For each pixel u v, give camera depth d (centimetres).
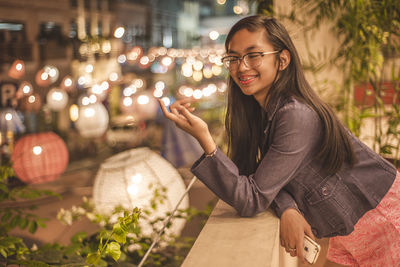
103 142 822
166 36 3428
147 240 224
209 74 1402
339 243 166
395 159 255
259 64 129
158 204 236
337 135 128
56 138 448
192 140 691
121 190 236
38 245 466
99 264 172
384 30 257
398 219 138
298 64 133
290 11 279
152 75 1772
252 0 315
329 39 279
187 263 109
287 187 142
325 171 133
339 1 255
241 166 160
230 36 134
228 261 109
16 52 1177
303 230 129
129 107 884
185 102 133
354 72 266
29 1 1389
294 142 125
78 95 1052
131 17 2723
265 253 112
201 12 3897
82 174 721
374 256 146
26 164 403
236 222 134
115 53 1571
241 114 156
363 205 139
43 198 607
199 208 262
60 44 1350
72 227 468
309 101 129
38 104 680
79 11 1842
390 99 309
